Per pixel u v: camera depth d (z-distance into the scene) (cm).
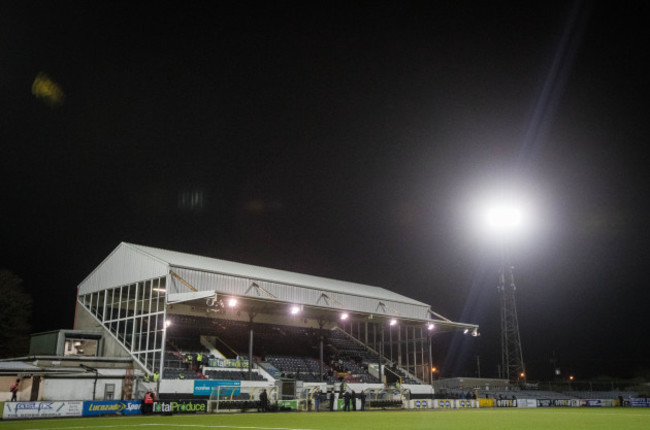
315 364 5238
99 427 1966
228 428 1923
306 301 5003
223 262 5159
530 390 6550
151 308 4028
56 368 3459
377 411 3816
